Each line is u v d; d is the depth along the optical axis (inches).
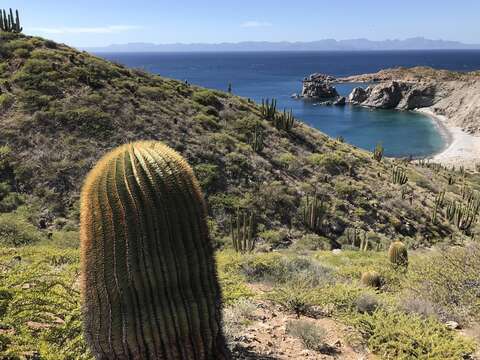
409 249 893.2
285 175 1107.9
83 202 140.9
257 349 217.0
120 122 1063.0
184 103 1302.9
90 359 173.8
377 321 251.6
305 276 359.3
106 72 1291.8
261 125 1339.8
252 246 714.8
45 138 950.4
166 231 135.9
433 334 239.9
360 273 411.2
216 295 147.9
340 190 1091.9
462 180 1774.1
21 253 361.4
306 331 234.7
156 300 134.6
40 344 180.2
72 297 223.3
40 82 1114.1
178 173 143.3
